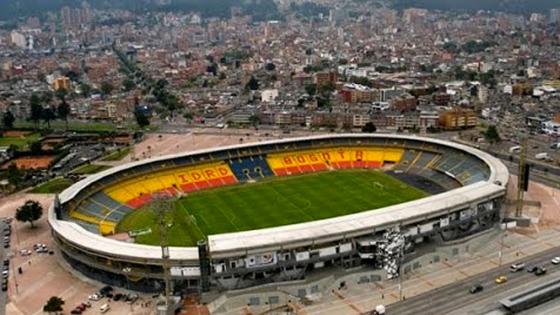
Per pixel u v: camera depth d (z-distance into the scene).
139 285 197.00
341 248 199.50
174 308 180.12
